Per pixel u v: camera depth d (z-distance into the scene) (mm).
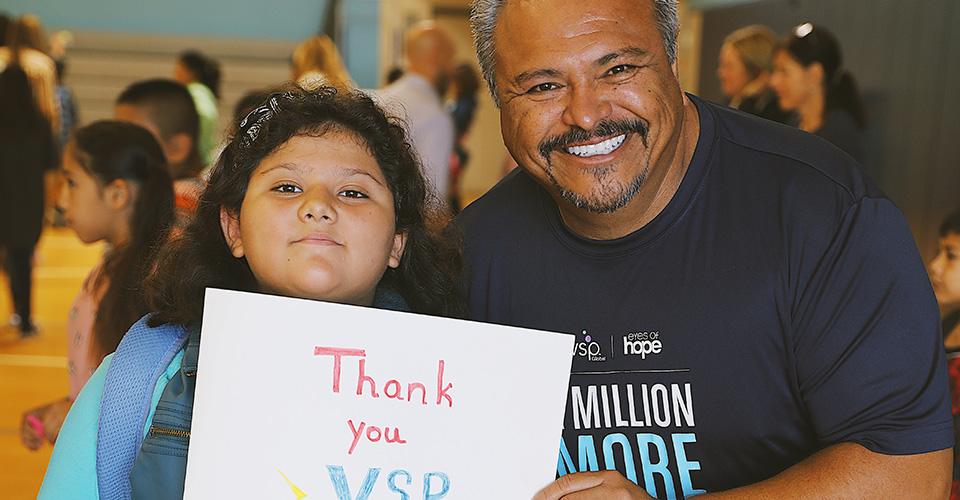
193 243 1077
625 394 1098
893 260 988
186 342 997
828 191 1026
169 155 2736
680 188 1072
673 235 1077
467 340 941
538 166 1028
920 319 983
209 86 5242
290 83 1129
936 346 991
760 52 3867
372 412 922
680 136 1059
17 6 11734
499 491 942
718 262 1058
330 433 913
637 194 1022
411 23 10734
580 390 1119
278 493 900
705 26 5812
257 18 12180
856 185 1025
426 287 1164
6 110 4297
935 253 3344
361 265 965
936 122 3332
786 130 1129
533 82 980
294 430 907
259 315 909
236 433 900
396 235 1100
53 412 1652
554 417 955
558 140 992
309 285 936
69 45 11562
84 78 11484
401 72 5539
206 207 1069
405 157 1096
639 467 1102
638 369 1092
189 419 942
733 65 3949
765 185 1061
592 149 986
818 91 3113
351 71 10578
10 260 4453
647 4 973
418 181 1126
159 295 1068
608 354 1106
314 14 12211
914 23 3473
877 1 3725
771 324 1038
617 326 1102
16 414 3398
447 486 931
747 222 1054
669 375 1077
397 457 924
